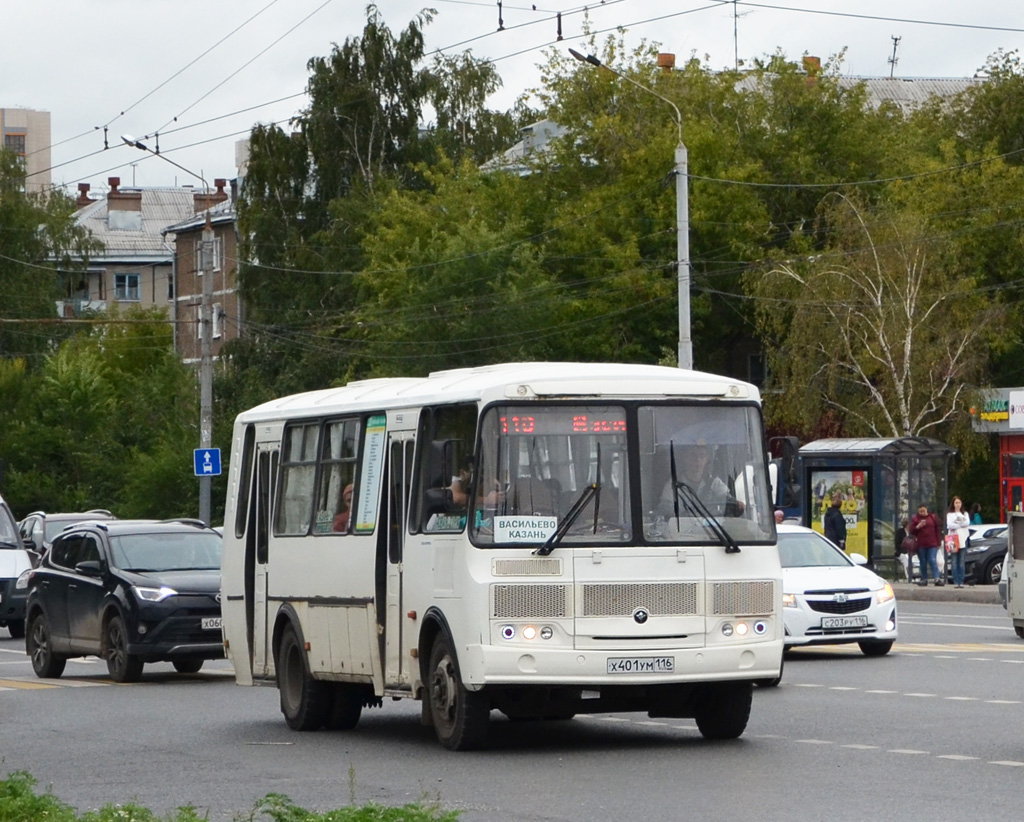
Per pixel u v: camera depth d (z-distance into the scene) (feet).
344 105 449.06
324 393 109.09
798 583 148.97
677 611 87.51
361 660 97.81
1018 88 432.66
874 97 604.08
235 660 114.93
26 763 90.84
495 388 87.71
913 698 114.52
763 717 104.22
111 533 152.35
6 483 390.42
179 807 65.72
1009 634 175.22
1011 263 377.50
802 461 273.75
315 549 103.55
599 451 88.33
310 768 85.40
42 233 534.37
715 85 410.31
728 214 390.01
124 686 142.10
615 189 395.34
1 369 416.05
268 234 449.06
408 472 94.02
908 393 328.29
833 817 65.41
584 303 390.63
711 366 418.10
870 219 337.72
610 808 68.80
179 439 363.15
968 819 64.59
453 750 89.20
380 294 395.14
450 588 88.07
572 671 85.76
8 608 202.18
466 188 421.18
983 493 377.09
